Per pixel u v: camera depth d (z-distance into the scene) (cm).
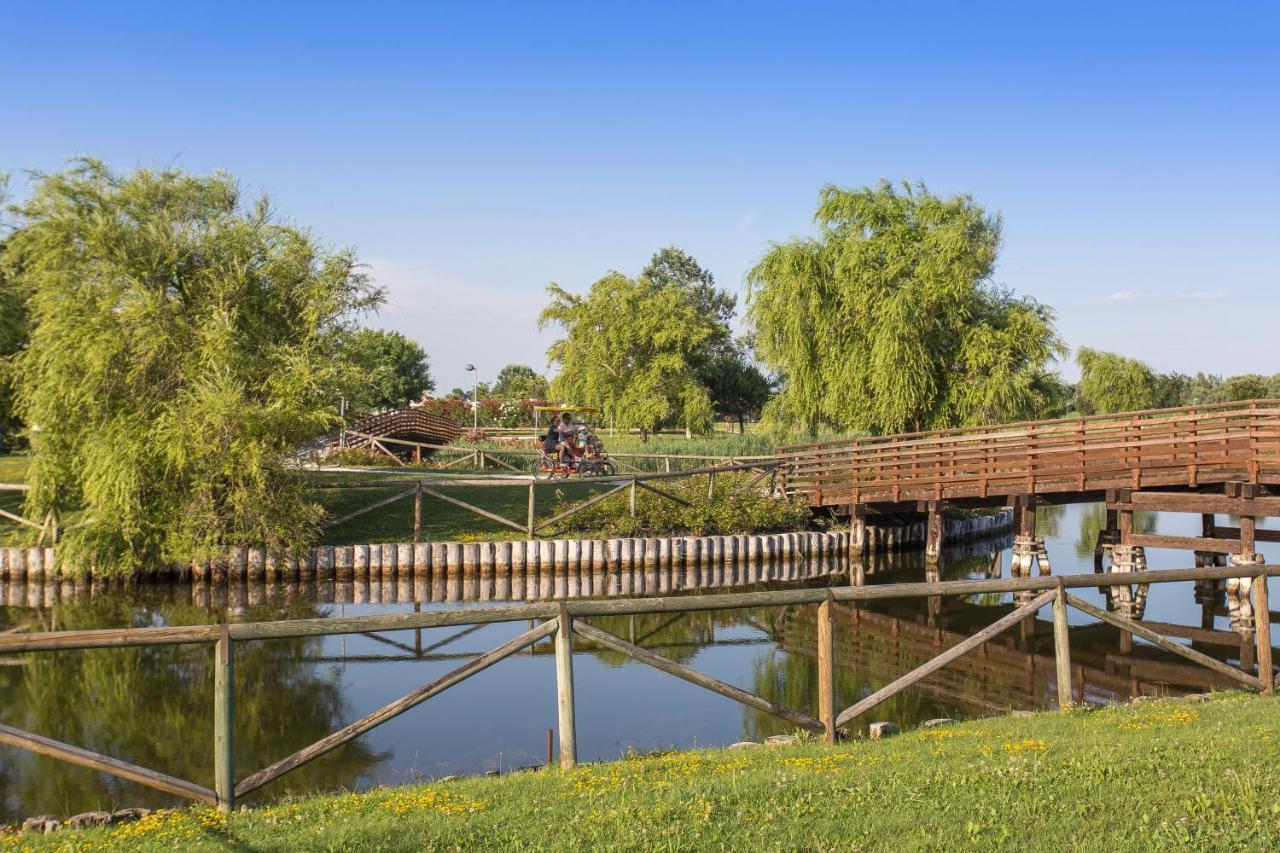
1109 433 2075
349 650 1498
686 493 2775
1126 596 1909
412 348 9088
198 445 1981
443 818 575
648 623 1781
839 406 3145
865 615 1892
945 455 2456
